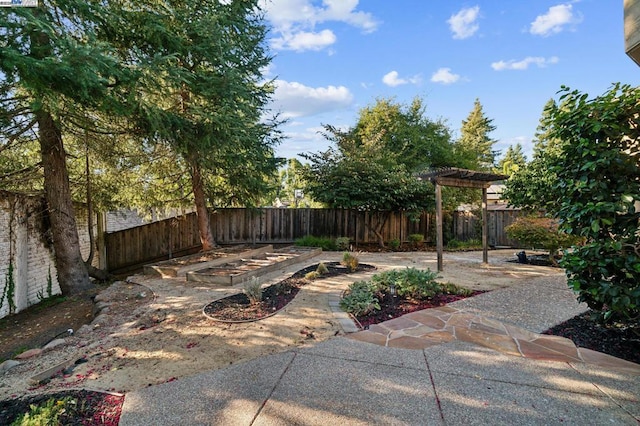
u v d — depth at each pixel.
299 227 11.69
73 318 5.02
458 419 2.06
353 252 10.15
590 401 2.25
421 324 3.78
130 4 5.96
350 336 3.45
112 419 2.09
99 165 8.26
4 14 3.61
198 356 3.01
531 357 2.93
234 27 7.63
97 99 4.54
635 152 3.18
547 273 6.78
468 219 12.38
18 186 7.37
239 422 2.05
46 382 2.56
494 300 4.71
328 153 11.30
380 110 14.21
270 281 5.95
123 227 12.79
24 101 5.42
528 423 2.02
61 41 3.81
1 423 2.05
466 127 32.97
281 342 3.31
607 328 3.57
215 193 10.02
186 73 5.73
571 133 3.48
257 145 8.87
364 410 2.16
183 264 7.25
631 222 3.05
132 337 3.49
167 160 8.94
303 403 2.24
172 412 2.16
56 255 6.50
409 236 11.77
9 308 5.62
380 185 10.66
